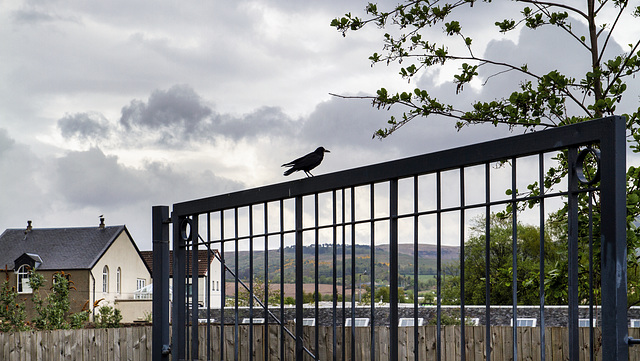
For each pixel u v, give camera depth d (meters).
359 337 8.77
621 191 2.61
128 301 41.31
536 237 25.64
